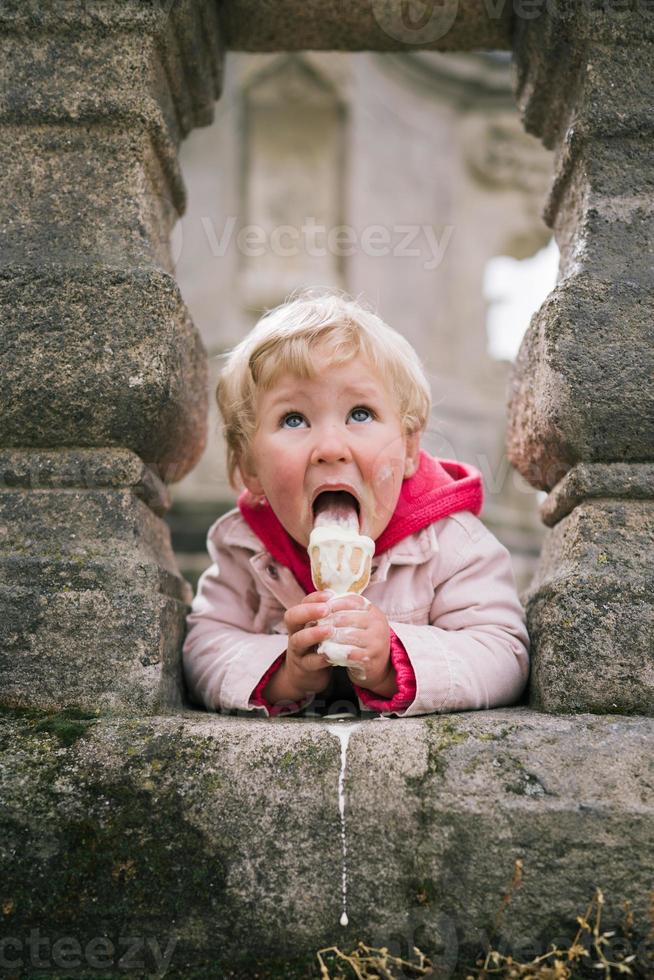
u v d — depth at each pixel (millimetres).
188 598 2242
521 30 2279
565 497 1884
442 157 10195
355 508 1946
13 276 1834
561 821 1457
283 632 2104
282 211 9547
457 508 2086
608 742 1548
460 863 1457
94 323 1812
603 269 1844
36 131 1928
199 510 7379
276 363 1957
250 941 1466
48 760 1564
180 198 2246
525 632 1941
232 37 2457
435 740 1548
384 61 9836
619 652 1687
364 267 9578
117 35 1938
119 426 1819
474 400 9797
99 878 1491
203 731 1586
